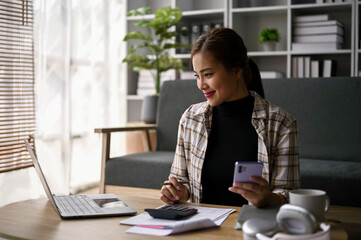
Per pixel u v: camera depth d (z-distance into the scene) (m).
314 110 2.48
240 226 1.00
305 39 3.33
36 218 1.11
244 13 3.61
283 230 0.89
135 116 4.07
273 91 2.59
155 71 3.76
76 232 0.98
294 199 0.96
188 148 1.48
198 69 1.31
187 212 1.10
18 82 2.60
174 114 2.80
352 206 1.93
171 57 3.46
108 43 3.47
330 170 2.00
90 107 3.30
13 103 2.56
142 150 3.64
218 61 1.29
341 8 3.35
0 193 2.57
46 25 2.81
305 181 2.02
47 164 2.88
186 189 1.41
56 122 2.96
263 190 1.09
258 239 0.86
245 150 1.39
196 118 1.46
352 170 1.99
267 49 3.50
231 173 1.40
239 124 1.42
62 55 2.96
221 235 0.96
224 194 1.42
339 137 2.40
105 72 3.45
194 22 3.91
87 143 3.29
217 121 1.45
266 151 1.33
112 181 2.41
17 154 2.67
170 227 0.99
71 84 3.14
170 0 4.06
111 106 3.60
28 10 2.66
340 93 2.44
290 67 3.39
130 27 3.94
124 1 3.80
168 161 2.29
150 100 3.30
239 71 1.35
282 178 1.31
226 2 3.52
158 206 1.25
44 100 2.81
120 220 1.09
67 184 3.00
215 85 1.30
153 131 3.58
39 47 2.76
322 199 0.95
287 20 3.54
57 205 1.22
